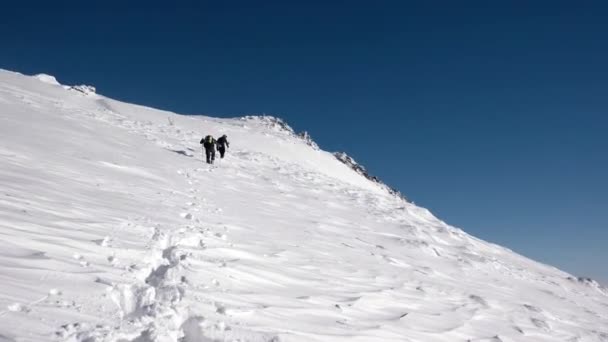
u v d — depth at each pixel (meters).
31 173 8.88
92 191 9.05
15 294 3.55
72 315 3.55
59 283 4.04
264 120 69.69
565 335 9.34
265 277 6.63
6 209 5.83
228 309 4.72
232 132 41.25
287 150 41.66
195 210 10.30
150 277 5.29
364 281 8.61
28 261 4.30
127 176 12.18
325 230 13.39
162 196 10.84
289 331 4.77
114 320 3.71
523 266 19.14
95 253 5.21
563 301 13.83
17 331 3.05
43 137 14.03
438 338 6.58
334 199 20.66
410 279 10.15
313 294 6.62
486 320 8.56
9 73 34.94
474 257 16.22
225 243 7.90
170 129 29.22
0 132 12.60
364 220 17.58
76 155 12.81
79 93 38.88
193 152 22.67
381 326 6.15
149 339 3.61
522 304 11.12
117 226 6.70
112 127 22.41
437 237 18.20
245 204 13.77
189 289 5.01
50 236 5.26
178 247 6.54
